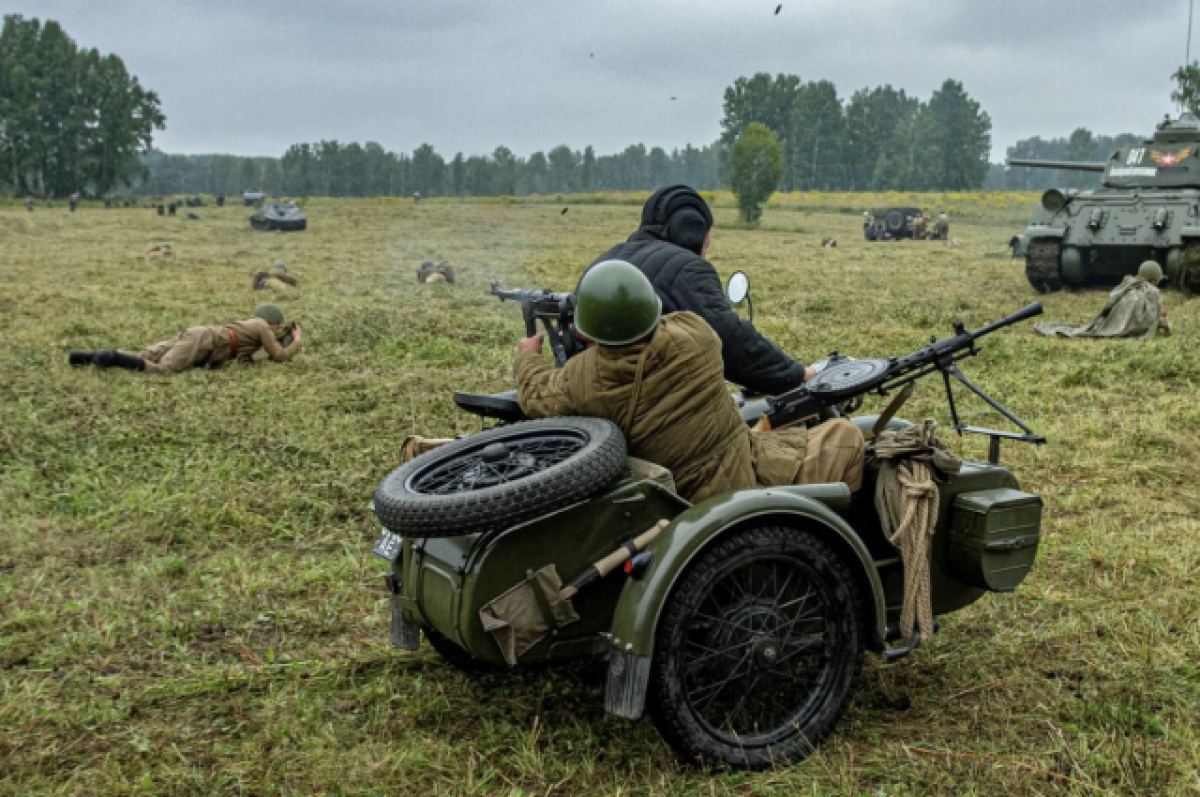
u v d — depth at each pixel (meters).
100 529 6.04
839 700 3.58
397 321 14.38
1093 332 12.67
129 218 50.41
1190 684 3.97
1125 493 6.47
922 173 113.44
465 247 30.78
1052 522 5.91
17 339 12.59
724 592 3.58
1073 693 3.97
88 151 98.75
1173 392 9.50
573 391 3.69
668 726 3.32
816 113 115.75
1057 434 7.89
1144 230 17.08
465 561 3.33
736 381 4.29
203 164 191.75
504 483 3.31
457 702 3.97
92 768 3.54
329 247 31.16
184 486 6.79
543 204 69.38
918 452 3.81
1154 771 3.38
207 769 3.54
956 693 3.99
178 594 4.97
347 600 5.00
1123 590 4.92
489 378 10.55
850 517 4.06
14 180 93.94
